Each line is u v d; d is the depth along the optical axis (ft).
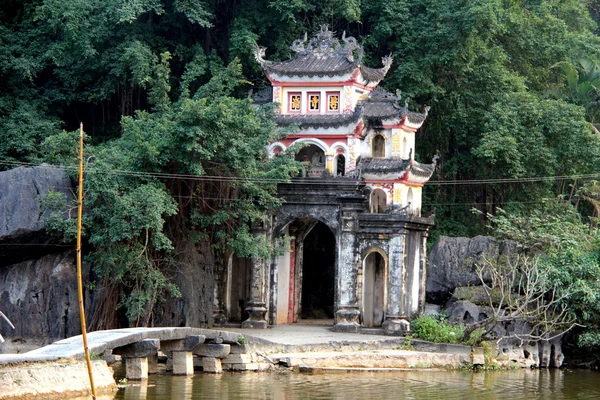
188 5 181.06
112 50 181.98
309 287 194.39
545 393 126.41
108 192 136.77
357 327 157.38
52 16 175.11
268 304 162.91
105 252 138.31
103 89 182.50
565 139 196.54
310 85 163.73
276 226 161.07
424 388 124.36
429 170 172.04
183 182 147.13
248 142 149.28
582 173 203.00
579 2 252.21
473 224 204.74
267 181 151.33
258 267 160.76
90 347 106.83
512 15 205.77
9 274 144.25
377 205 168.96
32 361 98.48
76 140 144.66
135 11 173.78
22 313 143.02
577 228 172.04
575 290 151.94
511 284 153.99
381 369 137.80
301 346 138.21
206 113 140.97
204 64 184.24
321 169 169.78
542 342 157.38
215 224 151.33
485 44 202.18
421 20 196.85
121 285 143.95
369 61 201.26
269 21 191.72
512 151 187.83
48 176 142.20
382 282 166.81
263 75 194.70
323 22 194.90
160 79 158.30
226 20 197.06
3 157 171.83
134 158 141.28
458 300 165.68
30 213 139.33
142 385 114.93
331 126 160.86
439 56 194.39
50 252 144.97
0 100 176.04
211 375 125.08
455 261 174.40
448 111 204.03
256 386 118.32
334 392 117.19
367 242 159.02
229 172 148.25
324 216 160.35
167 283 146.10
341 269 159.12
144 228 138.51
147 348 116.16
